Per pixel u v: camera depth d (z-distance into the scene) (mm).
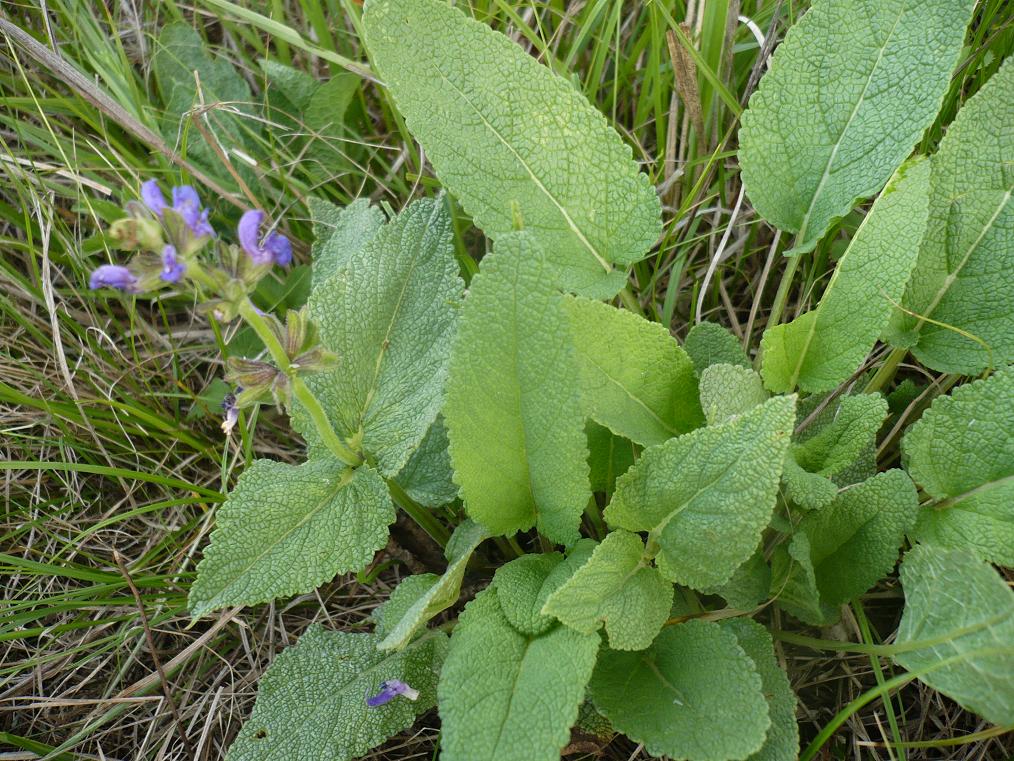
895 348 330
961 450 288
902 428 351
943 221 318
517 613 281
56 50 436
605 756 322
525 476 292
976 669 242
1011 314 311
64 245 429
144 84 486
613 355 306
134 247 229
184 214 230
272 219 463
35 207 442
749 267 422
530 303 268
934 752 316
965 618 251
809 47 325
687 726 261
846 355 309
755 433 252
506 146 329
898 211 294
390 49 322
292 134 464
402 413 319
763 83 328
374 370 331
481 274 267
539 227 332
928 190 294
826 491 279
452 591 293
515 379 276
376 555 382
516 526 301
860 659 323
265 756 300
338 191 471
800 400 343
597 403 306
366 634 325
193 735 355
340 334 326
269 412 429
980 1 386
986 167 312
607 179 328
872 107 322
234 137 462
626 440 331
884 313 298
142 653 374
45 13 434
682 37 369
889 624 338
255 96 486
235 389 401
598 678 284
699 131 397
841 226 392
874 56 320
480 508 291
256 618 378
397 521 382
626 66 437
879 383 345
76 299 447
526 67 321
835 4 321
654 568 284
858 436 292
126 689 359
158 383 440
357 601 382
